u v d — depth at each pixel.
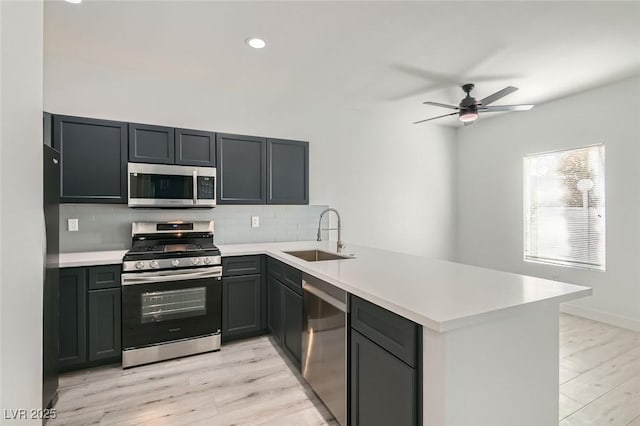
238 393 2.09
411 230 4.79
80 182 2.56
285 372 2.37
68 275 2.30
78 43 2.56
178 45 2.60
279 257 2.60
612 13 2.15
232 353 2.69
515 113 4.38
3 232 0.61
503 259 4.55
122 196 2.71
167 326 2.56
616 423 1.81
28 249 0.74
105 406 1.96
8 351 0.63
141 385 2.19
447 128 5.14
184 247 2.89
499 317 1.17
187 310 2.63
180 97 3.25
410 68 3.03
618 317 3.35
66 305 2.29
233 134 3.16
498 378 1.24
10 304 0.64
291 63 2.93
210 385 2.19
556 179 3.98
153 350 2.51
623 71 3.08
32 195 0.77
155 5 2.08
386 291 1.42
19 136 0.69
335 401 1.71
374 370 1.40
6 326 0.62
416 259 2.34
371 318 1.42
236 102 3.52
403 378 1.21
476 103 3.13
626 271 3.31
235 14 2.19
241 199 3.19
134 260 2.45
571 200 3.83
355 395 1.54
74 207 2.80
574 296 1.40
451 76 3.20
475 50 2.68
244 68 3.03
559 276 3.90
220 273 2.76
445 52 2.72
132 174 2.70
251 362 2.53
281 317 2.60
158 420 1.83
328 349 1.79
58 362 2.20
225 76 3.21
